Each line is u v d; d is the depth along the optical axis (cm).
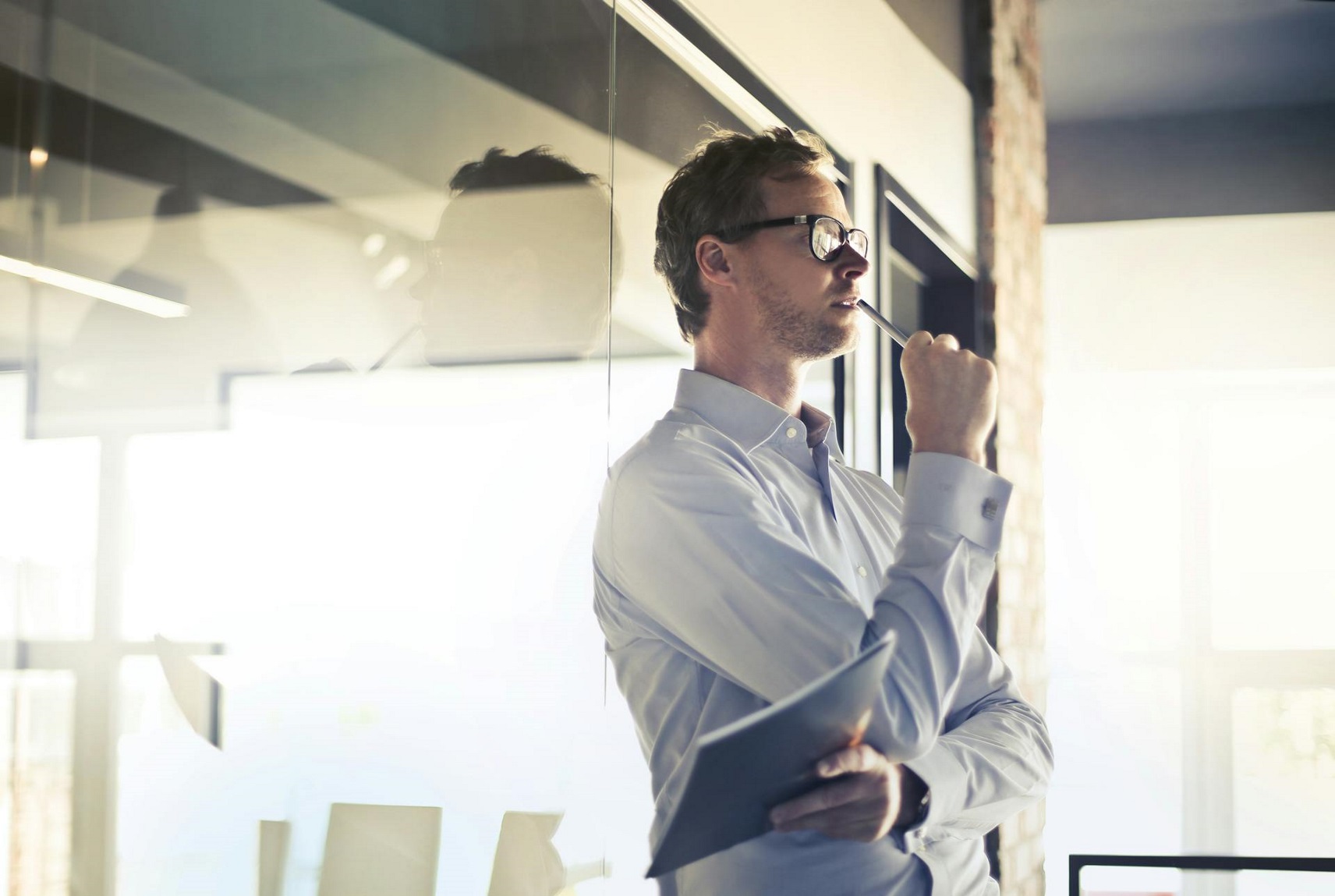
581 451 80
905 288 286
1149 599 358
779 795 69
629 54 132
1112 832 338
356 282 72
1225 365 363
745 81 164
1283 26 333
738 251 111
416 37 74
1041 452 330
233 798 67
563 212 80
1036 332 330
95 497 65
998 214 294
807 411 112
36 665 64
